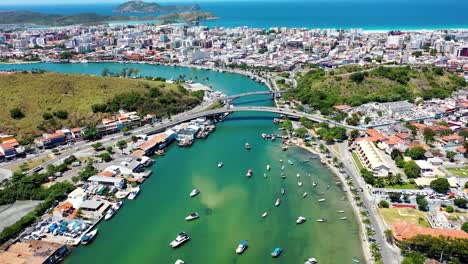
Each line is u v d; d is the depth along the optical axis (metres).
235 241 152.12
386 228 152.00
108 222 165.75
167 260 141.50
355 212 168.75
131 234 157.50
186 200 184.38
